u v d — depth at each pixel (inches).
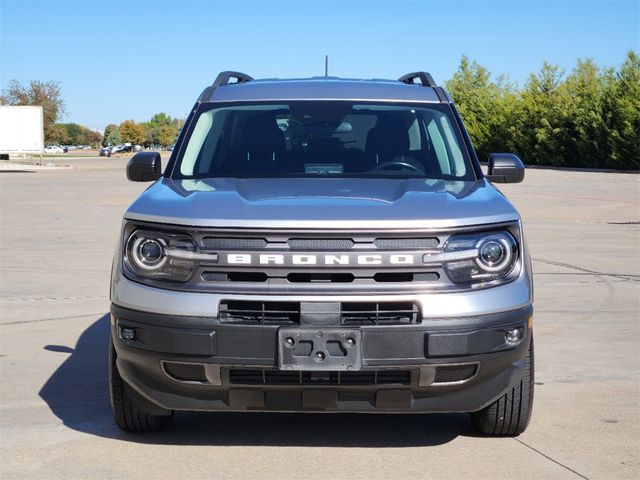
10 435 199.6
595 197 1093.1
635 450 189.5
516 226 179.0
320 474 174.4
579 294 392.8
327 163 213.9
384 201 182.7
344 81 247.1
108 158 4097.0
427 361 168.7
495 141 2498.8
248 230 169.8
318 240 169.9
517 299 175.2
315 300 166.6
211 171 213.9
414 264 169.5
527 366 187.8
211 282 171.3
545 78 2322.8
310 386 170.2
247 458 183.8
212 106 231.0
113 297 180.1
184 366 173.0
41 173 1957.4
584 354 279.1
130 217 179.6
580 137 2135.8
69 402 226.1
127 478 172.7
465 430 203.2
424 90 240.2
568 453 187.5
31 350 285.7
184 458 183.9
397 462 181.5
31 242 610.5
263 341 167.6
